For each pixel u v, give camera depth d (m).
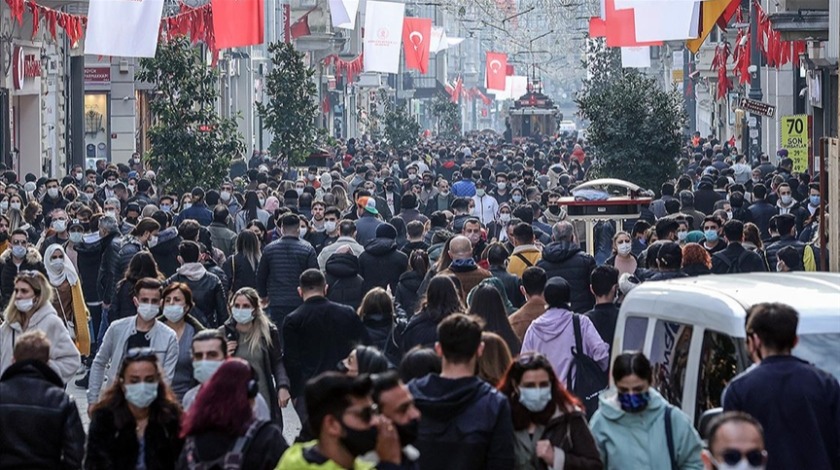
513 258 33.00
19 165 79.81
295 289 32.59
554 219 49.88
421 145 134.12
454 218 46.28
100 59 88.25
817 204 47.12
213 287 29.94
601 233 42.66
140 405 16.45
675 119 66.12
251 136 132.38
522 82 180.38
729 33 102.75
